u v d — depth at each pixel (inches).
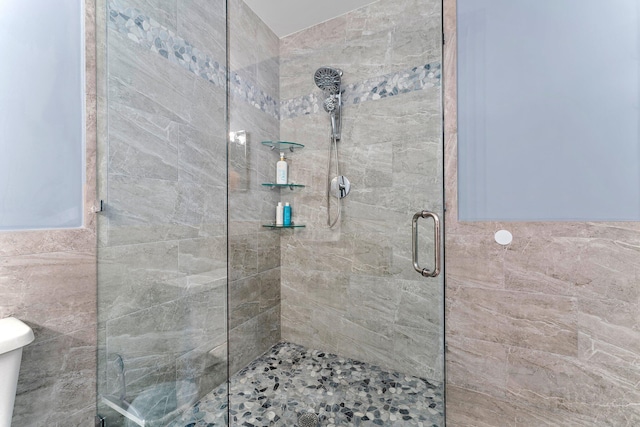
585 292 47.3
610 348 45.8
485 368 54.3
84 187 42.4
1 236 34.5
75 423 40.9
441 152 48.9
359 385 54.7
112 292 44.1
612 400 45.6
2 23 35.0
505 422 52.3
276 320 65.3
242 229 58.9
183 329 44.3
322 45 62.4
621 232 45.3
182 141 45.5
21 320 36.0
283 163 65.9
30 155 37.3
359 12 58.4
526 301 51.3
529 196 51.6
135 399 44.0
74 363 40.9
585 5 47.5
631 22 44.9
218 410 42.6
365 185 56.7
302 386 55.8
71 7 41.1
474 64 55.5
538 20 50.6
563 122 49.3
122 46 44.4
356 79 58.3
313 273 62.2
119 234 44.5
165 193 44.8
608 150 46.4
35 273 37.3
